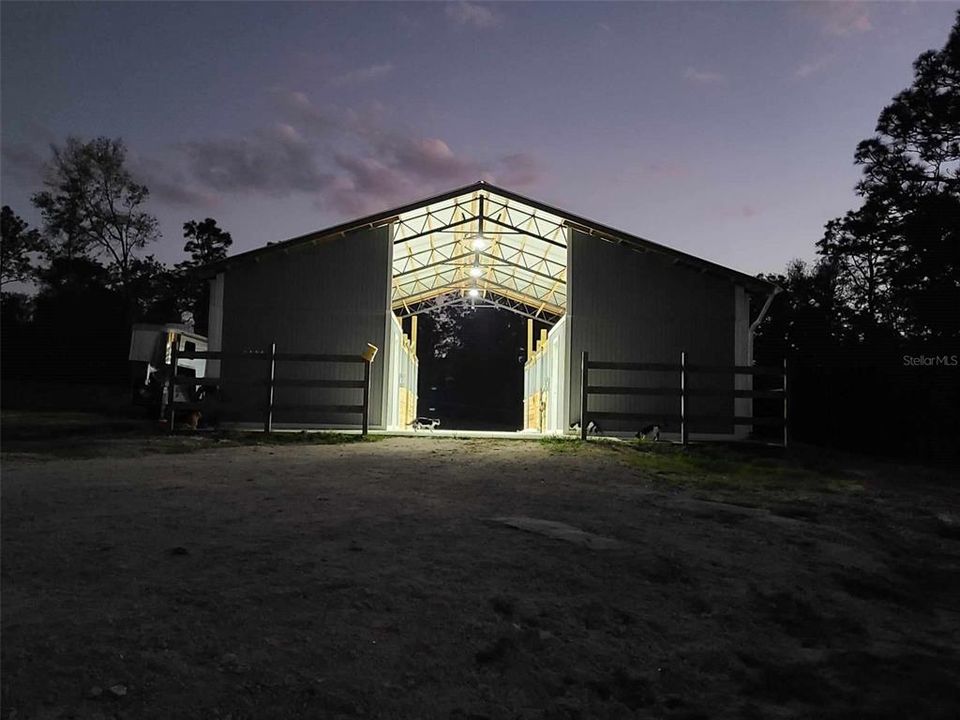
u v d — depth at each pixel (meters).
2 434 11.74
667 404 13.62
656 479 8.38
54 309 33.34
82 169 40.47
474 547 4.77
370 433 12.27
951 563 5.74
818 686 3.40
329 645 3.25
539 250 15.88
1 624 3.22
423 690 3.01
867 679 3.50
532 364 23.78
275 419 13.41
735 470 9.61
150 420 15.63
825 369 15.85
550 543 4.95
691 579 4.60
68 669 2.86
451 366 49.59
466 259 17.84
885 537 6.32
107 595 3.61
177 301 41.59
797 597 4.50
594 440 11.50
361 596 3.78
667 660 3.54
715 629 3.94
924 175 22.02
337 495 6.31
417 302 22.80
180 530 4.85
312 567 4.16
